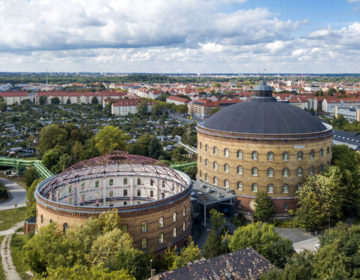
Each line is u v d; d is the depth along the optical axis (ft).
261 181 292.81
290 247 202.90
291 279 152.35
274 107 313.32
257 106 317.22
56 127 536.83
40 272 193.16
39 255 191.93
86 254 183.32
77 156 473.26
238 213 302.45
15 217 331.57
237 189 302.86
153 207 226.38
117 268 174.81
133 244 220.23
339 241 180.65
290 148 287.07
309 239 263.70
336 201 273.33
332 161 324.19
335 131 551.18
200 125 342.85
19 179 456.45
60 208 222.69
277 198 291.58
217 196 296.92
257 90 333.62
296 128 293.43
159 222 232.12
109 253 181.68
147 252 226.58
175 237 244.22
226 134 301.84
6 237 286.46
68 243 190.49
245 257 172.86
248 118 305.94
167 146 613.93
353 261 170.40
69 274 151.23
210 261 167.22
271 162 289.12
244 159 295.69
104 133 481.46
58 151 472.03
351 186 298.35
